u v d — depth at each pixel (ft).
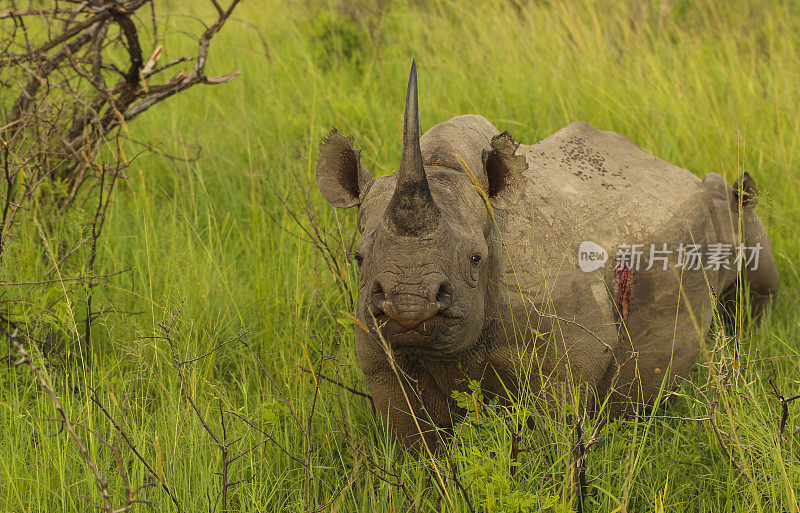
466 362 33.86
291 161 59.31
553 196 37.42
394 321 26.68
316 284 45.65
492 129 37.70
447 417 36.17
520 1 93.56
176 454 33.68
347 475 34.91
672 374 41.01
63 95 53.36
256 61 81.61
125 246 52.34
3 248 43.65
